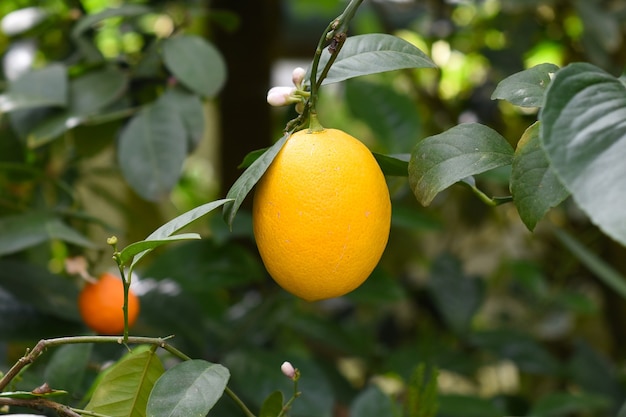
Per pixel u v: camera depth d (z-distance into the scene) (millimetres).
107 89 1158
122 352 1135
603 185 707
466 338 1461
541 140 725
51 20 1413
